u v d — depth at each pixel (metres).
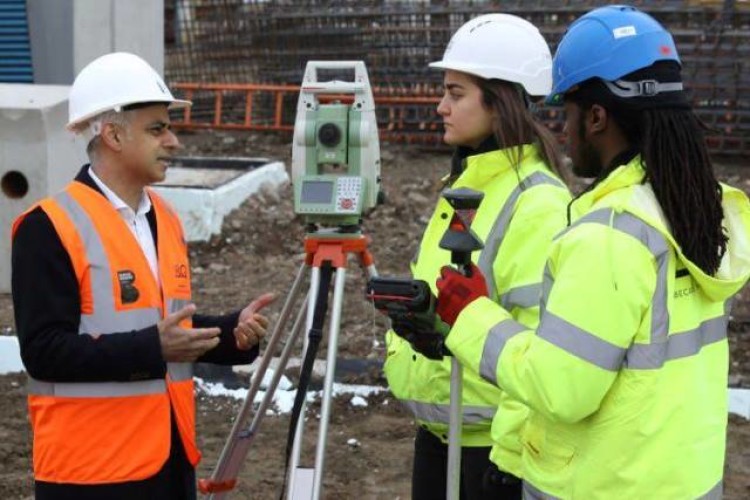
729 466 5.72
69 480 3.37
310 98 4.12
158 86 3.46
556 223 3.38
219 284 8.80
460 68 3.50
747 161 12.39
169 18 15.48
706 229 2.73
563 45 2.87
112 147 3.45
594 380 2.61
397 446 5.98
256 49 14.41
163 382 3.44
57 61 11.23
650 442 2.67
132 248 3.43
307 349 3.82
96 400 3.36
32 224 3.33
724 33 12.21
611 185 2.76
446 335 2.97
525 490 2.90
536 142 3.57
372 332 7.55
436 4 13.21
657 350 2.66
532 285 3.37
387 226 10.21
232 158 11.65
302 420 3.75
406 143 13.33
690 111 2.79
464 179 3.56
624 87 2.76
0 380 6.86
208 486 4.15
